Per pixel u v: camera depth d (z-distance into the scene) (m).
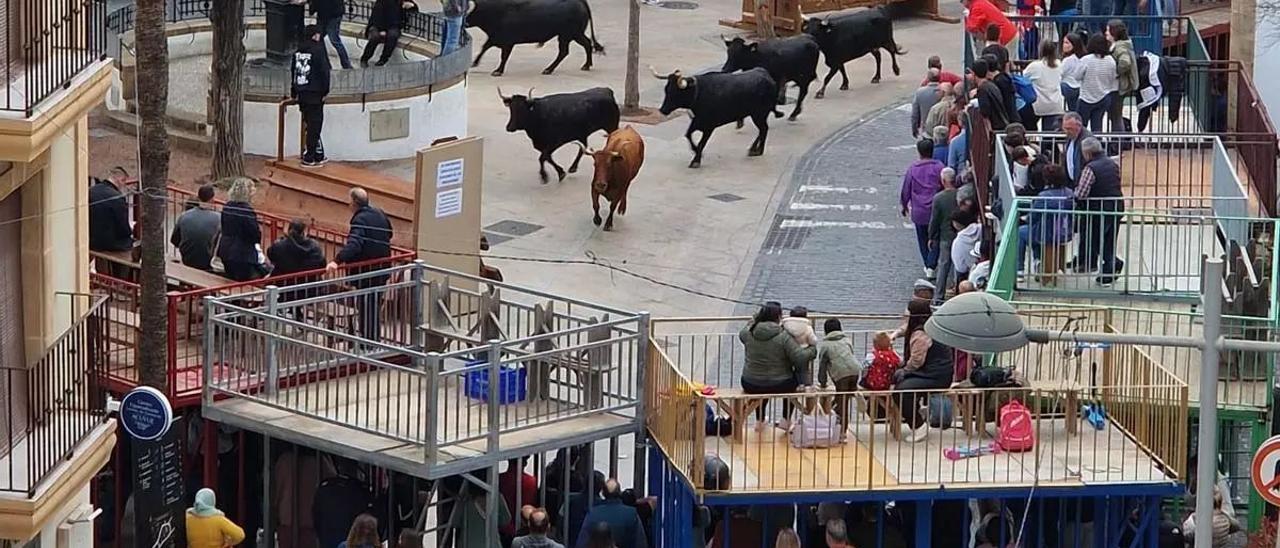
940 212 30.70
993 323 19.14
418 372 22.42
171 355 23.64
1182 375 25.22
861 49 42.97
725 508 22.88
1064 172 27.53
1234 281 26.00
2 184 18.42
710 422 23.53
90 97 19.11
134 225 27.69
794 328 23.84
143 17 23.58
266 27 36.97
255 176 35.03
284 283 25.56
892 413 23.45
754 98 37.72
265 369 23.66
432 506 23.64
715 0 50.84
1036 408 23.00
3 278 19.03
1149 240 28.42
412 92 36.66
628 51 40.75
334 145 36.19
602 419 23.69
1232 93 32.69
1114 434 23.59
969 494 22.58
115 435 20.36
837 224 35.28
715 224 35.03
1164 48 36.78
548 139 36.03
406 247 29.81
